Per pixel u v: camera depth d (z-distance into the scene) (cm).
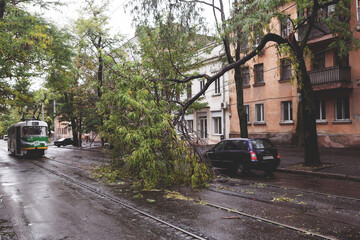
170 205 688
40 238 494
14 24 1103
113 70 960
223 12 1265
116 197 789
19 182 1106
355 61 1748
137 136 849
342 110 1833
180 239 473
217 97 2688
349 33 1202
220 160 1241
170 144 864
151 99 937
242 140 1180
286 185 921
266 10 1072
